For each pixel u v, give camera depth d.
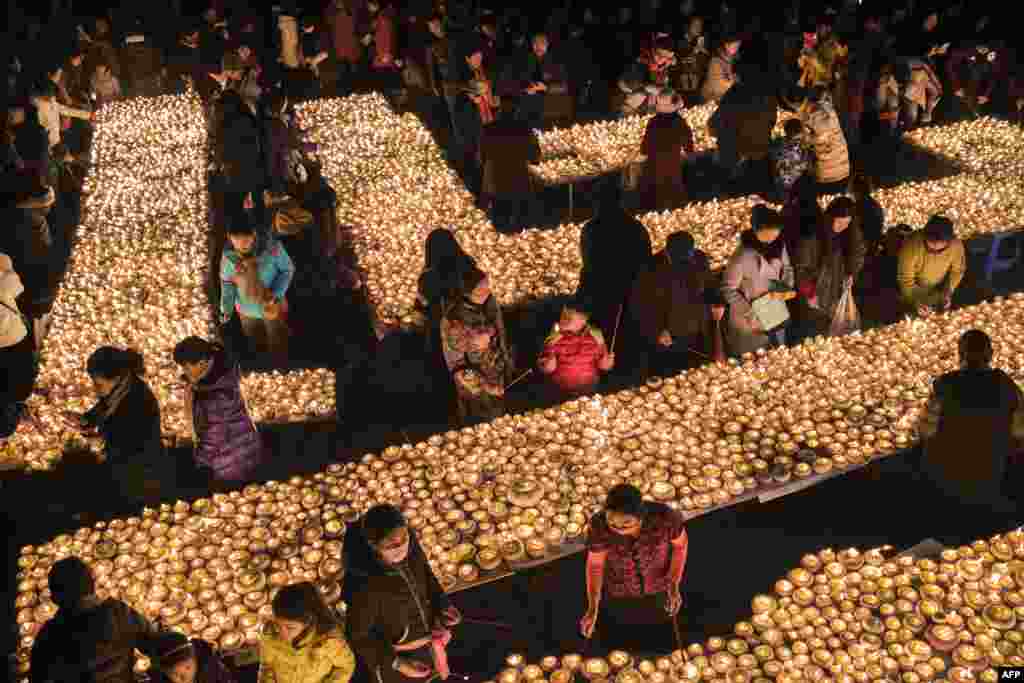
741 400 8.16
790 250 9.19
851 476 7.82
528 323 10.36
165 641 5.31
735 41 14.86
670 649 6.44
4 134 12.91
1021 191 12.11
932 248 9.02
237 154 13.13
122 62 17.20
